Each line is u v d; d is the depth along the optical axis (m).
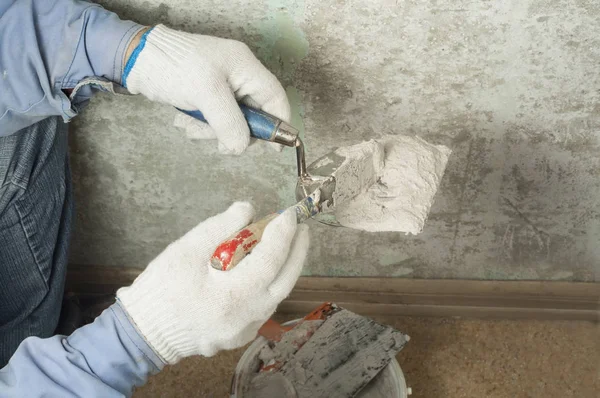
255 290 0.92
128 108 1.51
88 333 0.94
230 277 0.90
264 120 1.15
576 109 1.44
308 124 1.52
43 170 1.42
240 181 1.67
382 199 1.20
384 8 1.29
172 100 1.17
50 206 1.47
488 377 1.75
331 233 1.76
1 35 1.16
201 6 1.33
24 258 1.44
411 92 1.44
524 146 1.52
